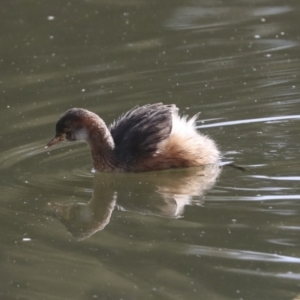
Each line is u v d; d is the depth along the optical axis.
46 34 19.58
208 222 10.43
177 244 9.78
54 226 10.75
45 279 9.06
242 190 11.59
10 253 9.84
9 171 12.94
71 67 17.80
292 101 15.23
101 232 10.41
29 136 14.36
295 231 9.94
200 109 15.16
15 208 11.39
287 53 17.84
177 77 16.95
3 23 20.14
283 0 21.19
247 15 20.34
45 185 12.34
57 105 15.68
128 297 8.52
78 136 13.01
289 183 11.73
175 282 8.77
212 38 19.05
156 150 12.86
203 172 12.81
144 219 10.79
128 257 9.52
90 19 20.30
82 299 8.55
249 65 17.34
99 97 16.00
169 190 12.03
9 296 8.70
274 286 8.53
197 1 21.34
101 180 12.65
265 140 13.57
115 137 13.23
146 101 15.66
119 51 18.61
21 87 16.83
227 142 13.63
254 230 10.05
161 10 20.81
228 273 8.89
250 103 15.30
